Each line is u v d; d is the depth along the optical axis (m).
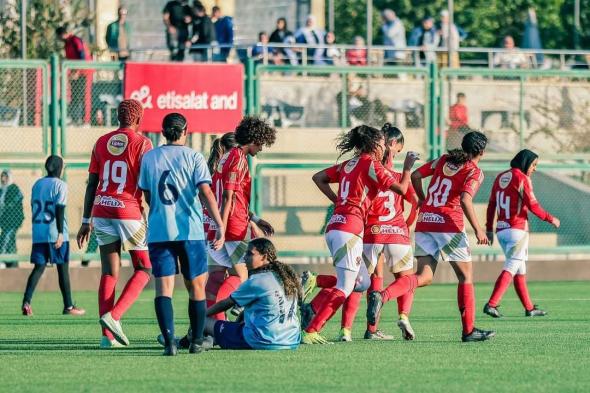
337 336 45.88
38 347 41.53
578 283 81.12
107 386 31.61
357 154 41.00
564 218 81.19
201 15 86.44
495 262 81.00
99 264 76.19
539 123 79.81
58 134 73.00
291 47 84.12
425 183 76.44
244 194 42.47
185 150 37.22
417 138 77.81
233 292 39.34
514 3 129.12
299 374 33.84
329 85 76.50
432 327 50.00
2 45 89.69
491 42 128.50
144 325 51.12
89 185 40.78
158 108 73.25
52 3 91.62
